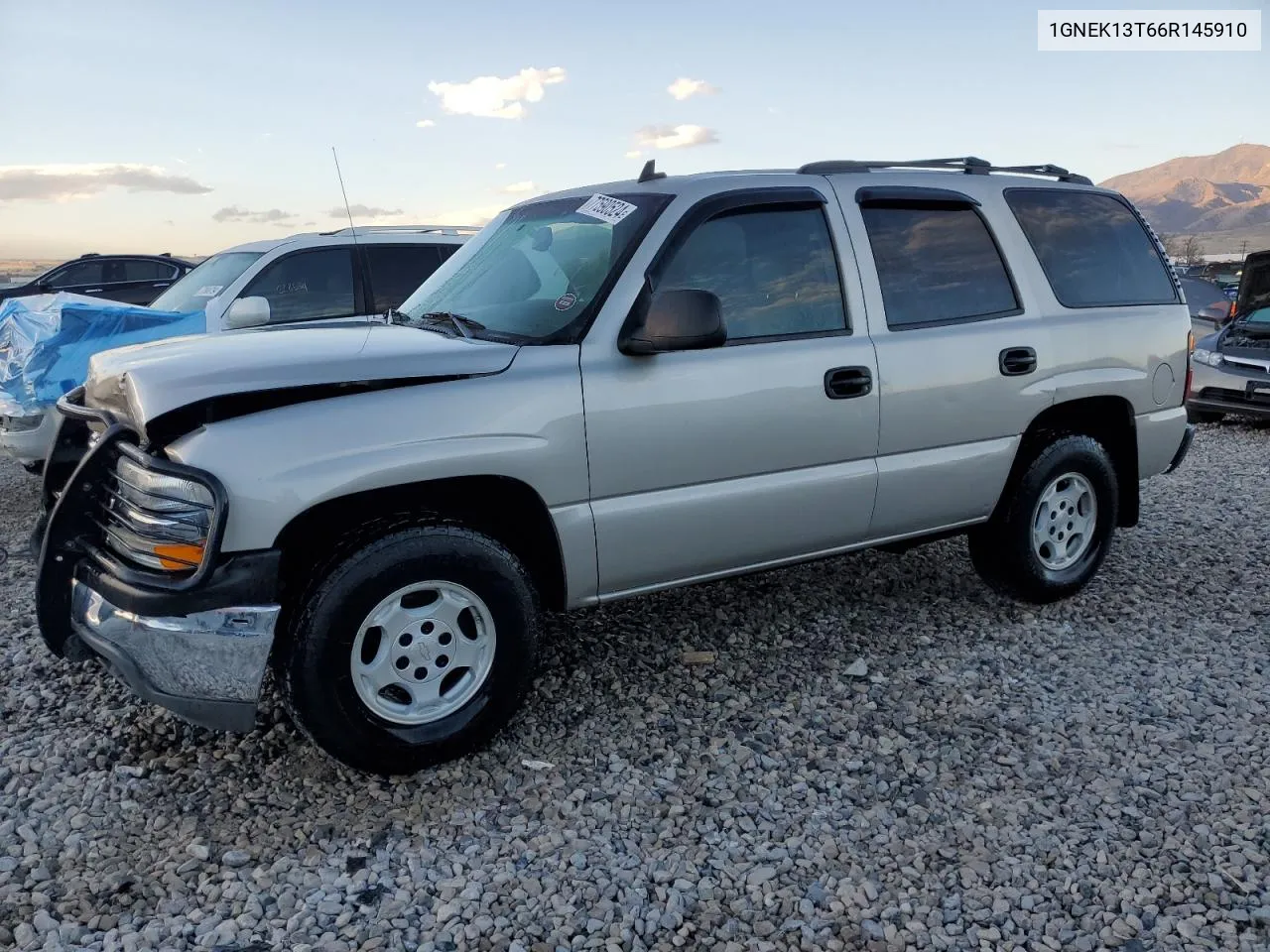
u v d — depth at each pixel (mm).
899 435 4027
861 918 2592
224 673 2900
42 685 3924
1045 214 4609
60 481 3598
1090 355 4520
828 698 3844
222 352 3189
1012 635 4449
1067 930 2537
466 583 3199
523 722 3654
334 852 2867
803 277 3855
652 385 3449
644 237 3533
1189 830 2947
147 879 2736
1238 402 10266
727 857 2854
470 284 4020
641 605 4832
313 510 2992
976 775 3271
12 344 6164
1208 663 4125
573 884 2729
